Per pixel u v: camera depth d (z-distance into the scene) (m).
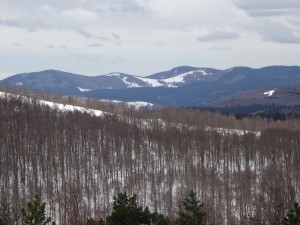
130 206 36.38
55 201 107.44
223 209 107.44
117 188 120.88
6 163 126.38
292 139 162.88
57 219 102.00
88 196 108.38
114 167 139.88
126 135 152.75
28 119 155.00
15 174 120.06
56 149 142.25
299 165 133.00
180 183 130.00
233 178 129.38
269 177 112.25
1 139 135.75
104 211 102.56
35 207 34.78
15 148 134.12
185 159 140.75
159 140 148.38
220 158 151.00
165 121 183.88
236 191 117.31
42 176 131.00
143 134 160.00
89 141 148.88
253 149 150.50
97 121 162.88
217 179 126.75
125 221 35.69
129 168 138.50
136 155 146.38
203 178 123.25
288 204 63.81
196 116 193.50
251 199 109.31
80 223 78.44
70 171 131.25
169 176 125.69
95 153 144.12
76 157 135.75
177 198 107.38
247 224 85.50
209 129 171.25
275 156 149.25
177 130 160.62
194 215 38.75
